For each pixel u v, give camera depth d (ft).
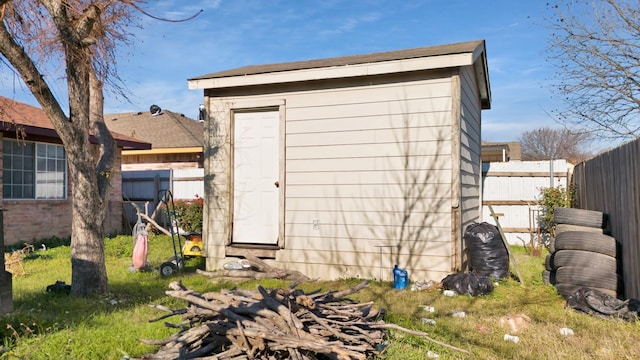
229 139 27.91
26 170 37.32
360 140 24.93
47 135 37.32
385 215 24.38
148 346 13.91
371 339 13.23
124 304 19.29
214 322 12.44
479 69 30.71
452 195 23.03
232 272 23.26
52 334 14.70
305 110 26.07
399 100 24.17
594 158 27.76
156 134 59.88
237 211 27.99
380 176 24.50
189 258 30.73
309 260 25.79
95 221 21.01
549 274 23.52
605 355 13.60
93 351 13.43
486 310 18.65
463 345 14.52
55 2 19.12
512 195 39.32
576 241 20.75
